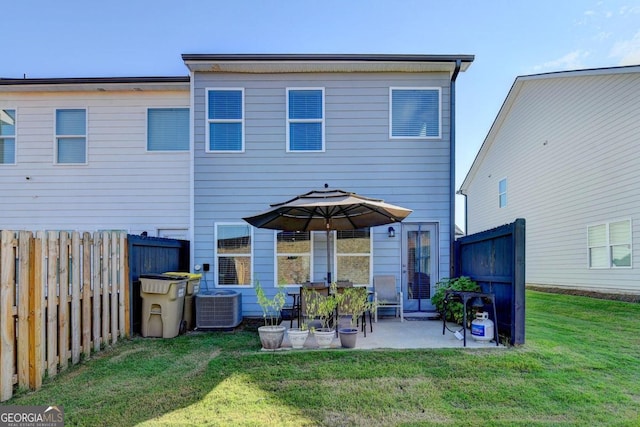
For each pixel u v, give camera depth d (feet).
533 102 43.93
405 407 11.80
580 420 10.96
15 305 12.64
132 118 29.81
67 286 15.21
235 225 26.58
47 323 13.89
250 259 26.43
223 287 26.32
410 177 26.66
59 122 29.73
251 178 26.71
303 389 13.00
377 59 25.75
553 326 22.22
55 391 12.87
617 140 33.17
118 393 12.73
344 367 14.74
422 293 26.40
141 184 29.60
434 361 15.23
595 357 15.80
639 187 31.17
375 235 26.58
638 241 31.19
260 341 19.47
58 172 29.50
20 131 29.58
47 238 14.01
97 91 29.66
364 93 26.86
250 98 26.91
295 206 18.11
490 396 12.43
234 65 26.17
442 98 26.81
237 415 11.30
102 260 17.87
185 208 29.55
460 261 26.09
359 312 19.79
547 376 13.91
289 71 26.76
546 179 41.91
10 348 12.33
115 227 29.40
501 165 51.78
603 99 34.60
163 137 29.84
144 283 20.63
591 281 35.76
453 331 20.67
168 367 15.33
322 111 26.89
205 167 26.71
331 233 26.48
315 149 26.81
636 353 16.46
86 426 10.67
